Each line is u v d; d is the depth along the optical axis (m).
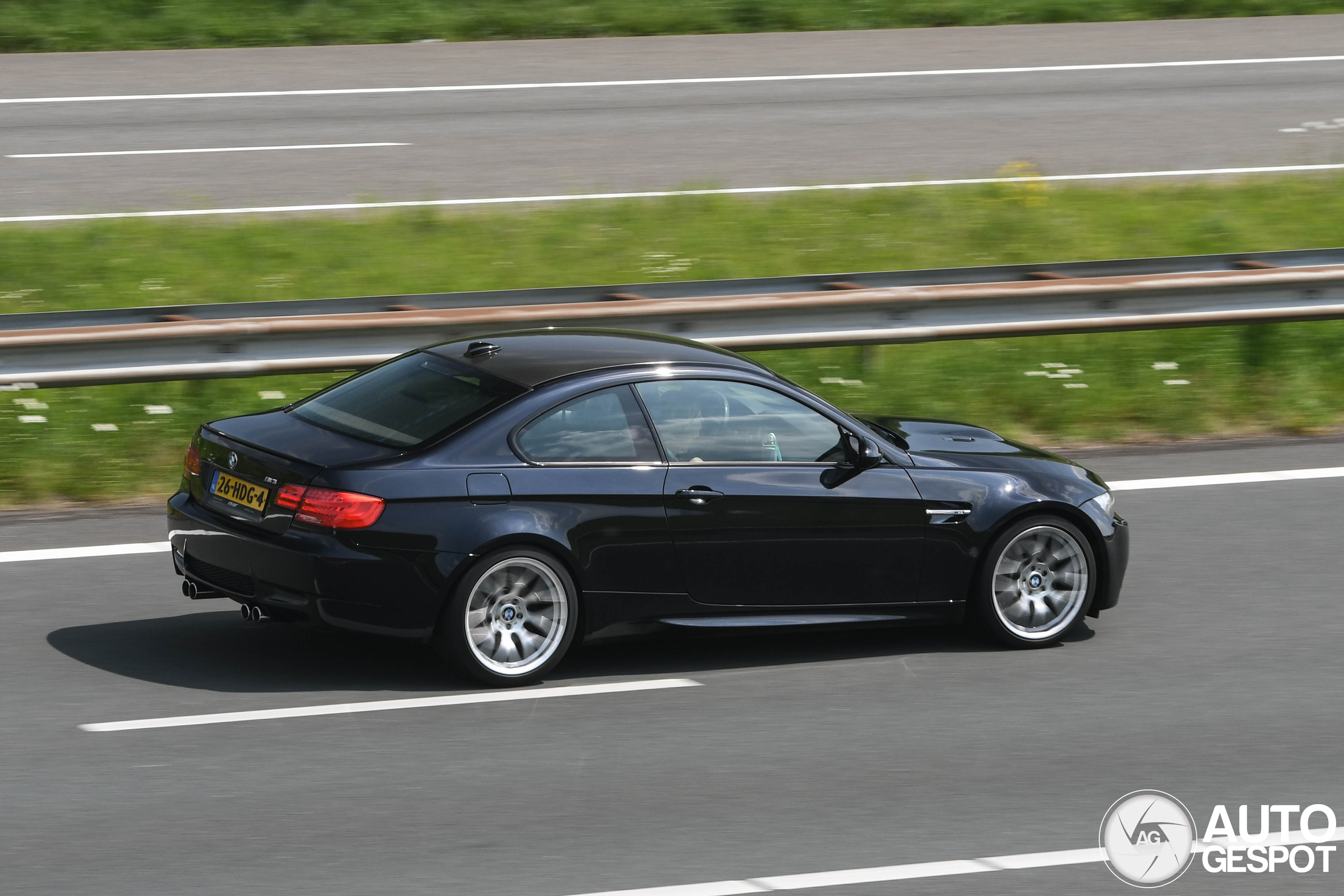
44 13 69.69
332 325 34.12
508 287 43.81
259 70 65.75
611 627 23.83
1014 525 25.66
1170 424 39.69
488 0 74.62
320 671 23.77
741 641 26.00
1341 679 24.52
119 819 18.73
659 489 23.67
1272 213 52.94
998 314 38.88
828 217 50.00
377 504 22.23
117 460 33.75
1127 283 39.38
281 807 19.17
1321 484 35.12
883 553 24.97
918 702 23.33
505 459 23.06
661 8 75.38
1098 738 22.09
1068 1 80.38
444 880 17.38
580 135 58.16
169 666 23.78
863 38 75.00
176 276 42.84
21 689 22.67
